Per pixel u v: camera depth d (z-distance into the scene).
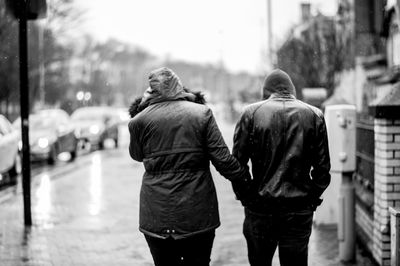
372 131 7.30
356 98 23.08
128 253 7.18
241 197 4.78
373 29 14.45
